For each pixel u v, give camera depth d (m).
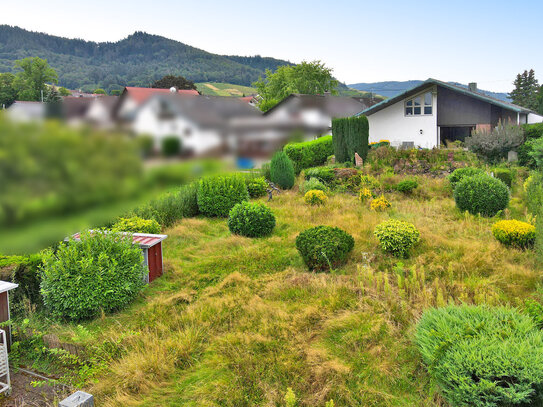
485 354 3.76
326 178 15.43
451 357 3.90
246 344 5.24
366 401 4.17
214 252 9.08
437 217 10.46
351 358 4.80
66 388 4.81
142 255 7.19
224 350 5.18
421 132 23.45
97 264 6.29
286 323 5.66
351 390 4.32
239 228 10.08
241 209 10.17
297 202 13.36
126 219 9.28
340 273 7.39
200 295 6.96
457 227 9.38
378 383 4.39
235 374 4.71
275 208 12.75
